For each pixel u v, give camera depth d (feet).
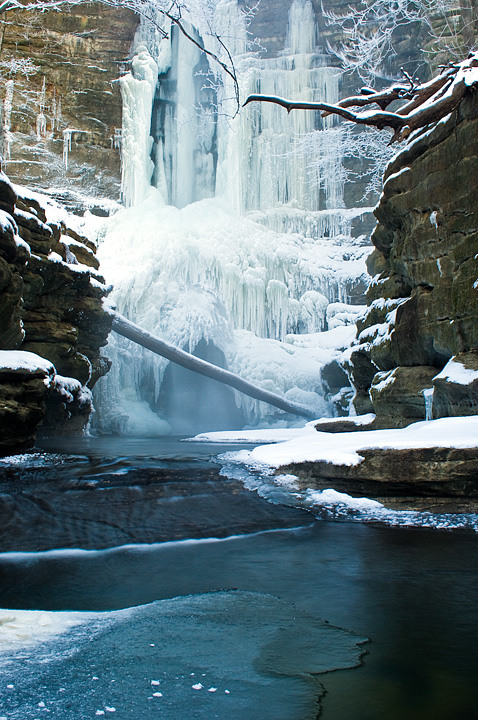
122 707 6.40
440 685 7.10
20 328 32.32
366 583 11.43
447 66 30.25
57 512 16.89
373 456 18.93
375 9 82.48
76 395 48.93
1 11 63.62
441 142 28.17
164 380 80.18
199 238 75.82
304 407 65.36
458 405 24.93
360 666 7.65
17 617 9.27
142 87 81.00
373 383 34.58
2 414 26.07
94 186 81.00
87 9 79.41
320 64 87.40
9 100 76.74
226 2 86.84
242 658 7.84
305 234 84.53
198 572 12.28
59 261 43.32
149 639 8.47
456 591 10.93
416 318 29.99
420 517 17.08
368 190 85.40
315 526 16.38
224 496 18.94
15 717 6.10
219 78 88.22
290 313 76.23
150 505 17.70
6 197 29.55
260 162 86.02
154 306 70.28
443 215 27.89
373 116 29.40
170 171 87.81
